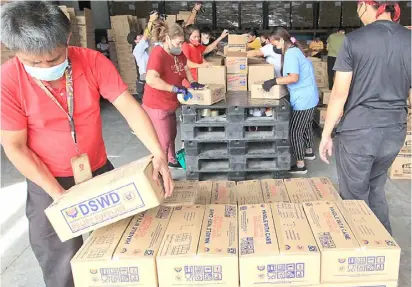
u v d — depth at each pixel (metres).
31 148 1.58
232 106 3.40
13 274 2.50
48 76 1.40
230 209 1.67
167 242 1.42
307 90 3.63
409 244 2.62
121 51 7.78
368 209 1.63
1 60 4.04
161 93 3.61
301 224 1.52
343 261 1.33
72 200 1.37
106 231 1.51
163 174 1.50
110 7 9.31
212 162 3.72
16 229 3.05
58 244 1.74
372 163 2.17
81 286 1.35
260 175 3.70
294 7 8.80
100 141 1.73
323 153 2.24
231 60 4.01
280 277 1.33
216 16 8.88
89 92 1.57
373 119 2.06
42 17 1.23
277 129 3.45
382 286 1.36
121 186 1.34
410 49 1.97
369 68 2.00
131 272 1.33
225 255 1.32
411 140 3.56
